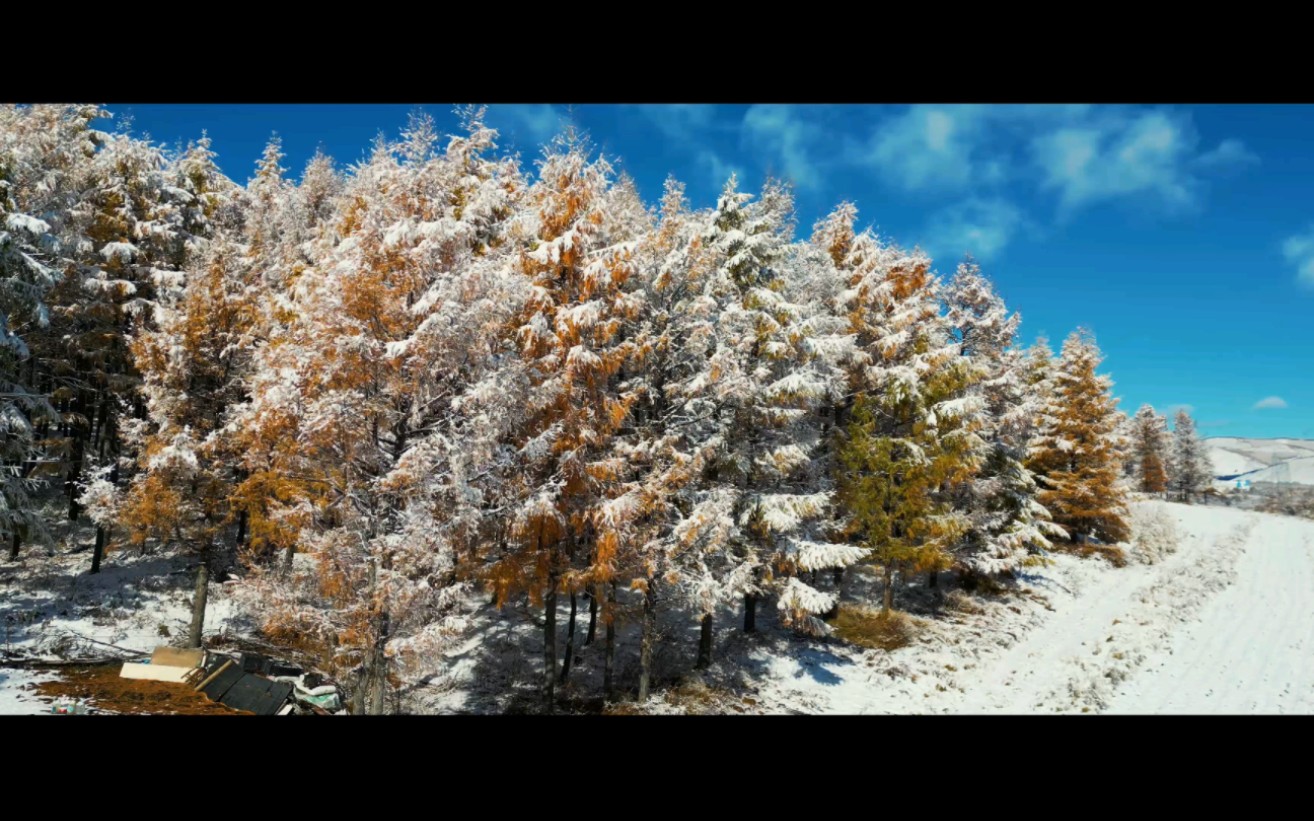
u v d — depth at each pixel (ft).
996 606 86.12
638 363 48.14
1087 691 57.67
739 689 54.44
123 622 55.83
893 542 70.38
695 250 49.21
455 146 42.73
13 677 40.81
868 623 71.51
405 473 30.81
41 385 68.44
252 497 46.34
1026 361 109.29
